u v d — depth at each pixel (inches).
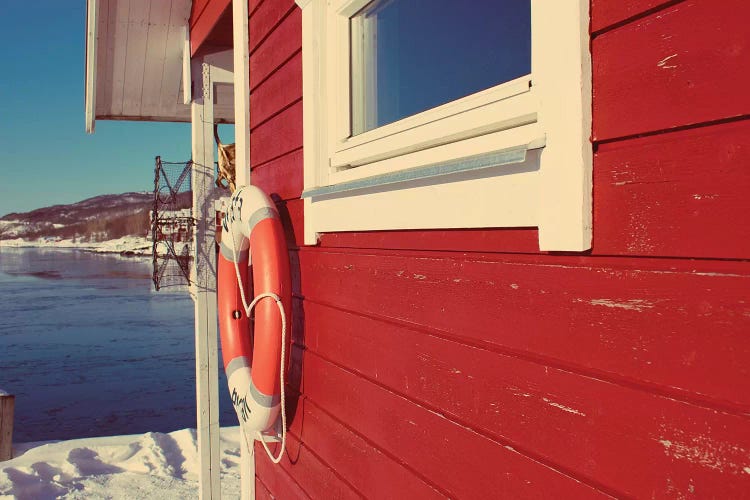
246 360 111.7
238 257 114.2
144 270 2844.5
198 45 165.5
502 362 53.7
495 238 55.1
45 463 222.7
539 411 49.6
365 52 85.6
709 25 36.5
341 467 86.0
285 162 106.7
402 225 69.0
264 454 123.3
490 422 55.2
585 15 44.8
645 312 40.6
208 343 171.6
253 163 125.0
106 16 173.2
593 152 44.6
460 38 68.2
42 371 725.9
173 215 171.5
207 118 174.7
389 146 72.7
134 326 1127.0
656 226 39.8
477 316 57.2
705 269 36.9
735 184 35.1
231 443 256.8
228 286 115.1
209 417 170.9
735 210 35.1
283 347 92.6
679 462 38.0
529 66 59.8
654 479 39.6
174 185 170.9
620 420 42.2
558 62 46.8
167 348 896.9
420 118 66.4
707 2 36.7
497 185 53.7
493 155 50.6
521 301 51.8
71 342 950.4
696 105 37.2
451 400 61.0
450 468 61.0
